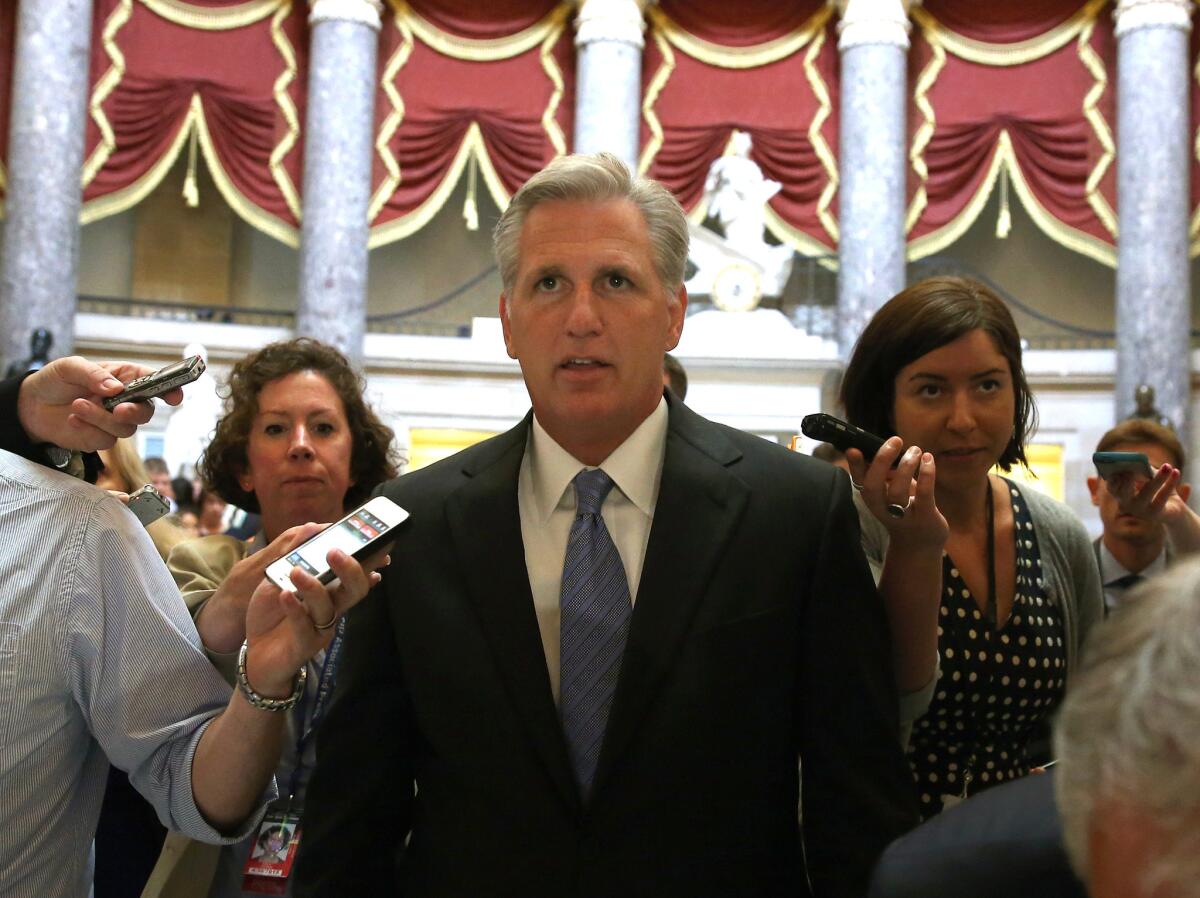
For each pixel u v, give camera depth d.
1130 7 11.53
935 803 1.97
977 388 2.01
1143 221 11.29
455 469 1.80
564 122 12.36
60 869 1.68
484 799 1.59
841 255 11.81
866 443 1.73
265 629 1.63
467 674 1.62
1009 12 12.23
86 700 1.67
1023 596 2.02
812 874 1.63
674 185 12.35
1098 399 11.95
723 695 1.58
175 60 11.67
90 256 13.13
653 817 1.55
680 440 1.75
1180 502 2.35
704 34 12.48
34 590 1.64
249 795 1.67
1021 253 13.52
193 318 12.61
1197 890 0.64
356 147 11.54
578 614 1.65
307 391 2.50
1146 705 0.66
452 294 12.94
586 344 1.66
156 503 1.89
